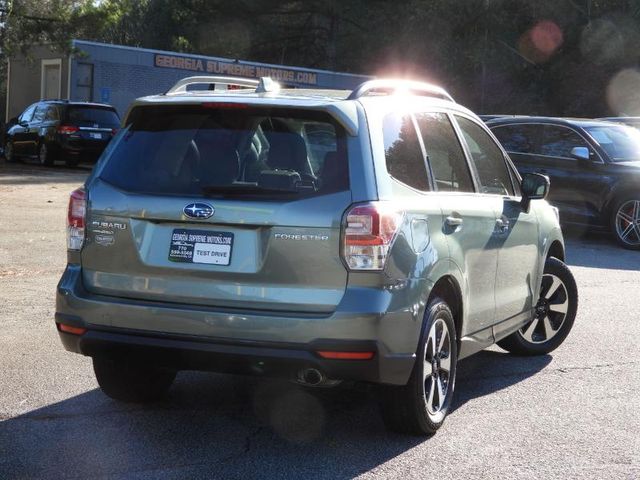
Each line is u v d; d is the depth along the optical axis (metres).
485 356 7.12
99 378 5.32
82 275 4.86
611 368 6.73
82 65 35.62
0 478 4.28
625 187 13.71
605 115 43.59
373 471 4.46
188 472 4.40
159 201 4.63
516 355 7.15
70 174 23.98
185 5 50.94
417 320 4.64
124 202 4.71
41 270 10.07
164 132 4.86
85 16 30.72
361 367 4.38
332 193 4.45
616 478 4.46
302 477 4.36
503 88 44.75
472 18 44.41
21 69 39.25
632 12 43.44
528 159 14.93
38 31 30.55
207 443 4.85
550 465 4.62
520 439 5.04
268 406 5.57
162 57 37.22
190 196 4.61
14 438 4.88
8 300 8.47
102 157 4.97
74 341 4.81
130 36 65.81
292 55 53.84
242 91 5.20
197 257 4.56
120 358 4.77
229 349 4.45
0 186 19.64
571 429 5.23
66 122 25.78
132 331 4.63
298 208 4.43
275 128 4.70
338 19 50.00
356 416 5.39
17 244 11.79
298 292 4.42
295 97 4.79
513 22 44.72
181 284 4.58
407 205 4.67
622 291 10.02
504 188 6.42
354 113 4.64
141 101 4.88
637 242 13.65
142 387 5.41
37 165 27.48
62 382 5.95
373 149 4.58
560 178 14.41
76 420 5.21
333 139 4.58
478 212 5.54
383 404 4.86
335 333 4.34
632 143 14.66
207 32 51.31
